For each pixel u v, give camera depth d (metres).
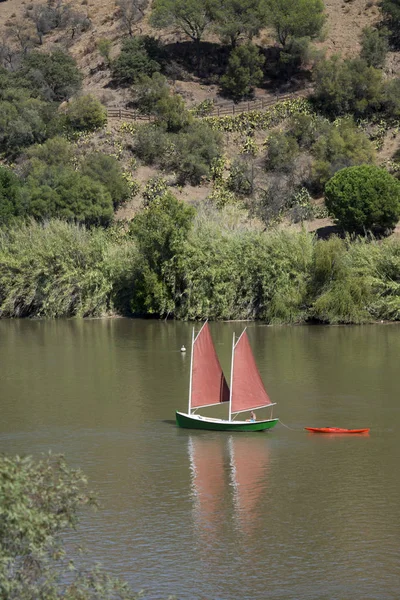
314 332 91.69
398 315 99.44
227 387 50.88
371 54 175.38
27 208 135.38
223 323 102.00
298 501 38.00
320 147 150.38
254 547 33.09
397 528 34.75
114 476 41.56
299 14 180.50
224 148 159.25
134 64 183.25
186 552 32.72
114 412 54.56
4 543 21.22
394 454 45.00
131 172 153.00
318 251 99.88
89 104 165.38
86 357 76.12
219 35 191.50
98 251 110.69
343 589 29.75
